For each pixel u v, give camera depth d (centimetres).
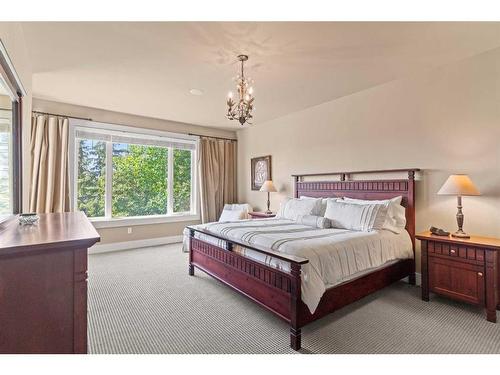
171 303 266
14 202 213
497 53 260
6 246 100
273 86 353
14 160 214
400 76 324
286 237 258
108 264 393
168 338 204
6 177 200
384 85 348
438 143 301
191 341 201
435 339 202
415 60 282
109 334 209
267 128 538
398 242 298
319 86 354
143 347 192
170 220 537
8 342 103
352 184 379
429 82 308
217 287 308
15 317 104
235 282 266
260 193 555
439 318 235
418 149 318
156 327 220
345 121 395
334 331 215
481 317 237
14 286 104
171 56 271
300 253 215
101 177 470
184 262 405
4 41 171
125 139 488
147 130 509
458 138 286
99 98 402
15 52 202
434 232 278
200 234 336
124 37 236
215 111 468
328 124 419
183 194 567
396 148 337
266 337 206
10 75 192
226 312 248
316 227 324
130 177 501
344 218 321
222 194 597
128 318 235
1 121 193
